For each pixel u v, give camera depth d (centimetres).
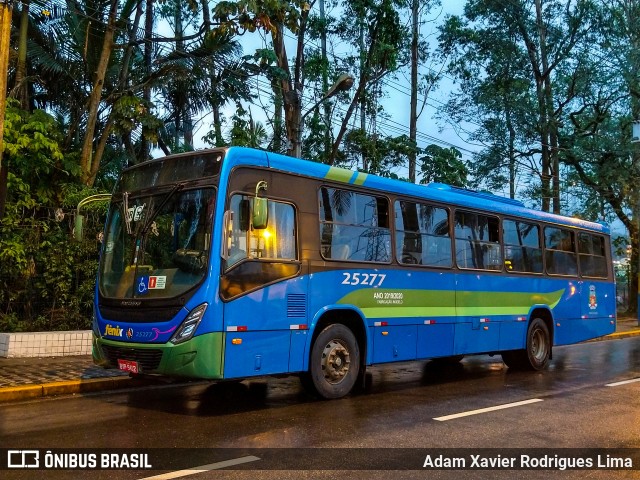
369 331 909
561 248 1369
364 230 923
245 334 745
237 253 752
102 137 1498
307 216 844
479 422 728
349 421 724
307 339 819
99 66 1457
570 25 2608
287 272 802
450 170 2414
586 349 1756
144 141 1908
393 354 946
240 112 1788
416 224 1015
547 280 1303
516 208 1256
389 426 700
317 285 838
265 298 771
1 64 920
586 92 2594
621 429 699
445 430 684
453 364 1362
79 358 1141
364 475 516
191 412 772
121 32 1548
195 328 711
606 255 1523
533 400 883
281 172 820
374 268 925
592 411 803
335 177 891
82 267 1262
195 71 1659
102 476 507
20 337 1127
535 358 1251
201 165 778
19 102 1342
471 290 1105
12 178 1212
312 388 846
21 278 1232
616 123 2598
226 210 747
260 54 1592
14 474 510
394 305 952
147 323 741
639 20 2512
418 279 999
